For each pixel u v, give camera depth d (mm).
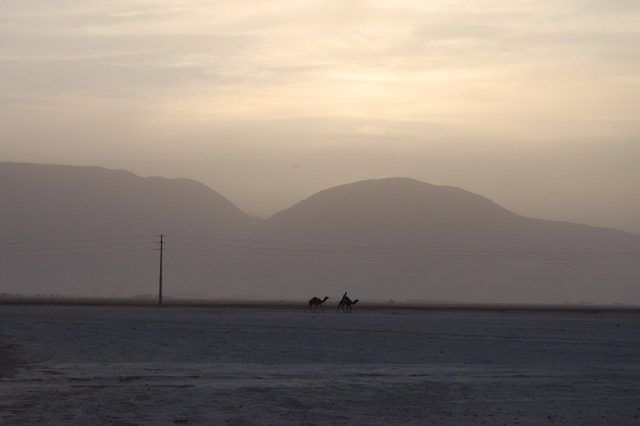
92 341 46281
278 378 30812
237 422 21469
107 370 32625
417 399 26031
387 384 29438
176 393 26016
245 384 28781
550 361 39625
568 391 28375
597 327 72312
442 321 77625
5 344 43344
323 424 21531
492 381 30859
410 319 81188
